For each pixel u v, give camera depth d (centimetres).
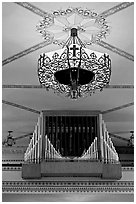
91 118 727
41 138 716
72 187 754
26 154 721
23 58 509
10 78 565
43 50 489
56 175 725
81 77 420
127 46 480
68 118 732
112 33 450
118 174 700
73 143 722
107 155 708
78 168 695
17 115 731
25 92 616
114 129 816
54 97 642
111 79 570
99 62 412
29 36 458
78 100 660
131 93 619
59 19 423
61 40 461
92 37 455
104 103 677
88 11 411
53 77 426
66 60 411
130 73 550
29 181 756
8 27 441
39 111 719
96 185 755
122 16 421
